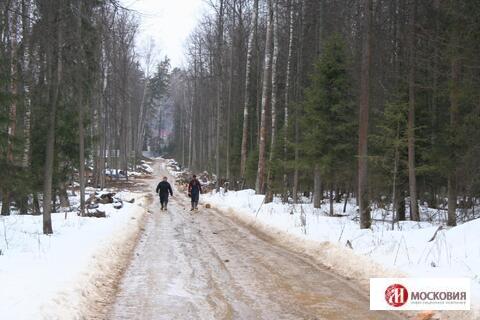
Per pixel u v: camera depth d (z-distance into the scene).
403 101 18.89
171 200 32.31
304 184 27.20
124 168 54.50
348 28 25.41
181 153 88.12
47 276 7.83
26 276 7.69
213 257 11.86
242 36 35.91
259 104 36.72
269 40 23.91
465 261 8.95
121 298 8.02
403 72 20.25
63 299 6.89
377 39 22.19
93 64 14.80
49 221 12.88
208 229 17.39
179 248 13.14
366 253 10.58
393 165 18.66
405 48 19.67
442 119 19.64
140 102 76.25
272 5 23.95
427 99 20.25
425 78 19.03
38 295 6.70
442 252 9.89
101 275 9.16
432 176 19.86
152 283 9.07
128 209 22.20
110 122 48.94
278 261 11.39
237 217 21.06
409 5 17.84
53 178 21.36
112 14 12.83
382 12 22.50
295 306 7.69
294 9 24.02
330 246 11.90
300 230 14.55
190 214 23.06
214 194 32.94
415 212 17.83
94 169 41.41
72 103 20.16
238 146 41.41
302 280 9.48
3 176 15.47
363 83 14.11
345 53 20.20
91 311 7.15
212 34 42.94
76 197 31.55
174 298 8.05
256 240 14.80
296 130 22.41
